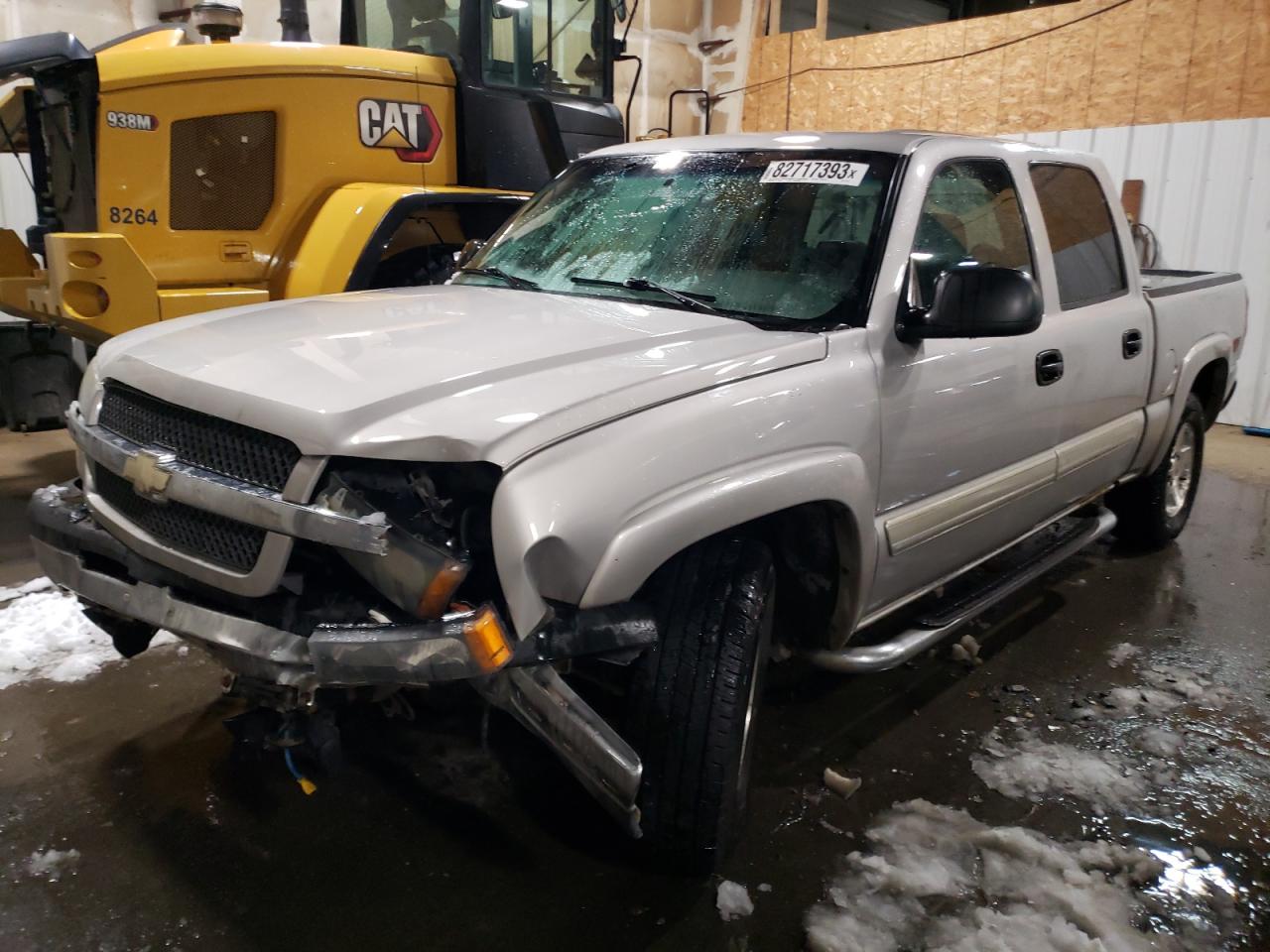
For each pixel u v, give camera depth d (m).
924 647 3.00
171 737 3.02
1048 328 3.36
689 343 2.43
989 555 3.45
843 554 2.62
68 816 2.63
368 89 5.39
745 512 2.23
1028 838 2.61
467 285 3.36
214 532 2.14
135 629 2.82
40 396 7.33
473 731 3.06
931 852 2.57
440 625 1.88
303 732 2.20
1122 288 3.98
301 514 1.93
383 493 1.97
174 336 2.60
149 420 2.32
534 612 1.90
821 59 11.58
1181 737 3.21
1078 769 2.98
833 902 2.38
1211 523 5.58
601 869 2.48
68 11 7.96
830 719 3.26
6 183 7.76
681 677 2.28
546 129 5.98
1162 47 8.94
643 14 11.95
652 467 2.08
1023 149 3.52
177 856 2.49
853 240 2.84
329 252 5.09
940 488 2.93
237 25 6.06
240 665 2.06
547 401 2.05
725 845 2.39
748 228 3.01
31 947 2.18
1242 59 8.47
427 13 5.97
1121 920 2.36
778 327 2.66
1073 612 4.23
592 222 3.35
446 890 2.40
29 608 3.88
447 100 5.69
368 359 2.25
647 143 3.66
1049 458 3.46
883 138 3.10
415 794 2.76
